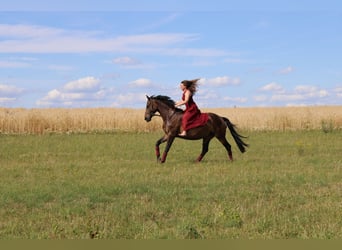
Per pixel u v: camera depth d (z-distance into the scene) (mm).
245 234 7230
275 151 20812
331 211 8781
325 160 17125
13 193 10875
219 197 10383
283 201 9961
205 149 17031
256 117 35719
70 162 17172
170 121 16469
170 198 10367
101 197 10469
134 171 14484
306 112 38625
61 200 10266
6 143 25078
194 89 16156
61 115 34000
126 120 33812
